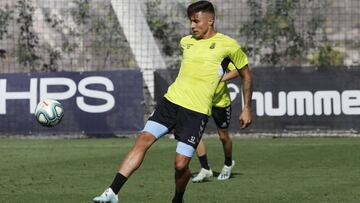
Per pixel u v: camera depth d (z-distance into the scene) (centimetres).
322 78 5284
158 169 3788
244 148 4716
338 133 5294
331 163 3988
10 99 5484
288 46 6438
